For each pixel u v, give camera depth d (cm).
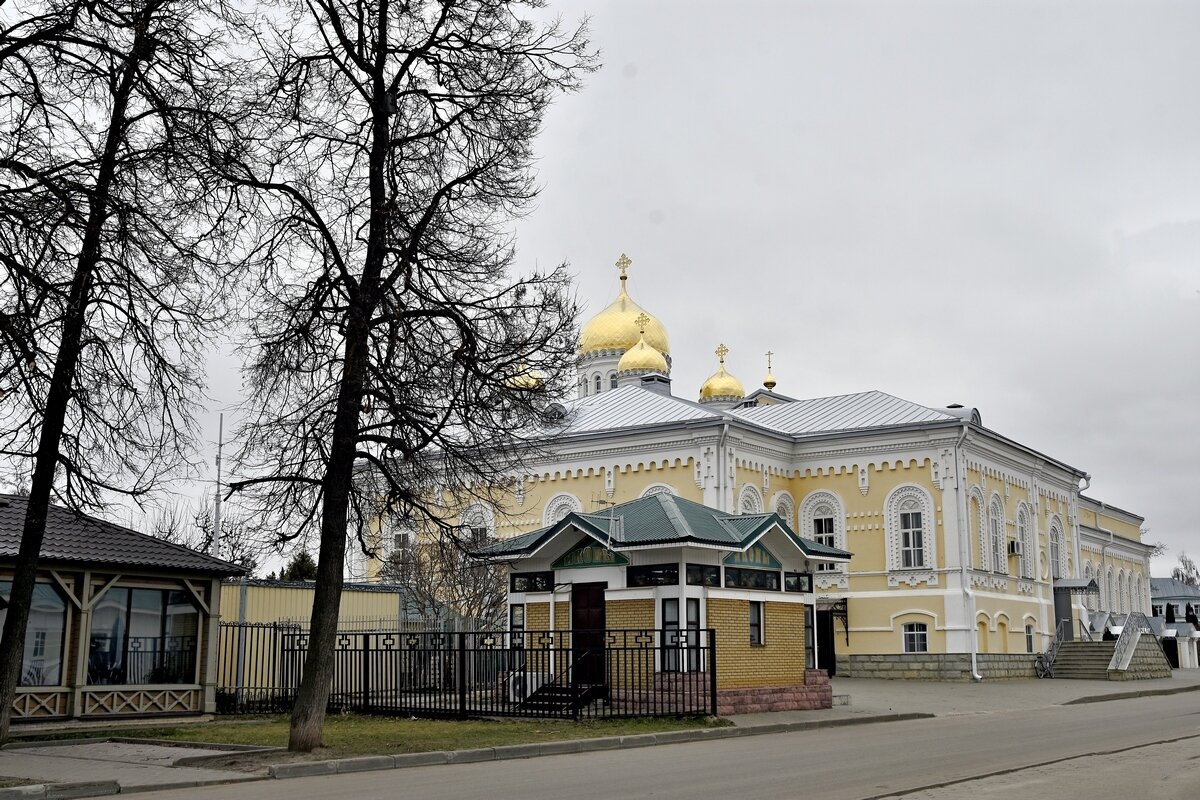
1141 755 1725
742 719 2342
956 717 2711
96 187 1686
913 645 4431
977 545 4578
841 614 4562
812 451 4747
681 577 2455
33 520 1772
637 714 2233
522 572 2725
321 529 1942
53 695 2320
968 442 4534
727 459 4353
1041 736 2095
